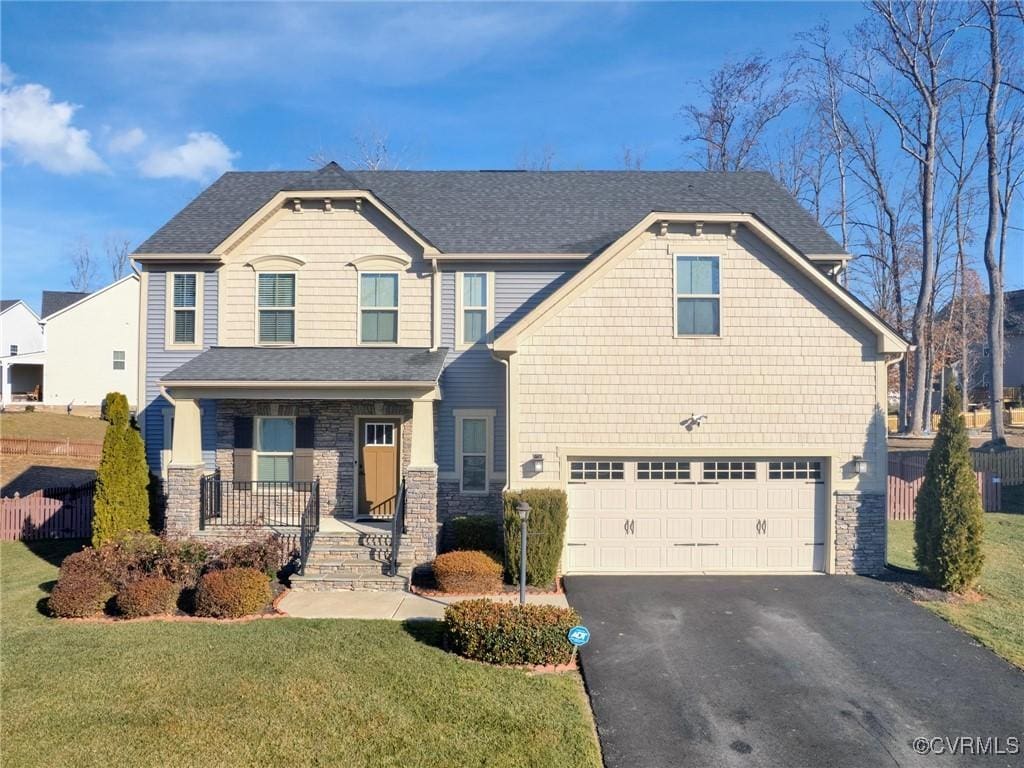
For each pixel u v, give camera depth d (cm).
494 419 1630
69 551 1680
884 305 4247
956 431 1293
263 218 1630
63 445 3278
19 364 4944
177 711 797
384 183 1966
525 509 1139
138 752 711
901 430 3953
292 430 1619
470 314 1653
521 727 778
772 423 1419
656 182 1991
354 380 1405
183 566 1220
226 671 907
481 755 720
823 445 1418
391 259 1645
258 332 1652
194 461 1437
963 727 809
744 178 2022
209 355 1574
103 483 1462
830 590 1304
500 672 926
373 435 1627
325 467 1612
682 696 880
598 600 1248
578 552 1427
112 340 4722
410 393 1428
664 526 1430
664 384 1420
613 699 870
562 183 1978
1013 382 5881
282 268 1650
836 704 862
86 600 1140
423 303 1648
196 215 1780
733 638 1069
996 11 2869
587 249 1638
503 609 1007
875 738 784
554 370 1420
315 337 1644
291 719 782
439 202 1852
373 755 714
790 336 1420
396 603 1223
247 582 1152
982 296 5094
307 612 1170
